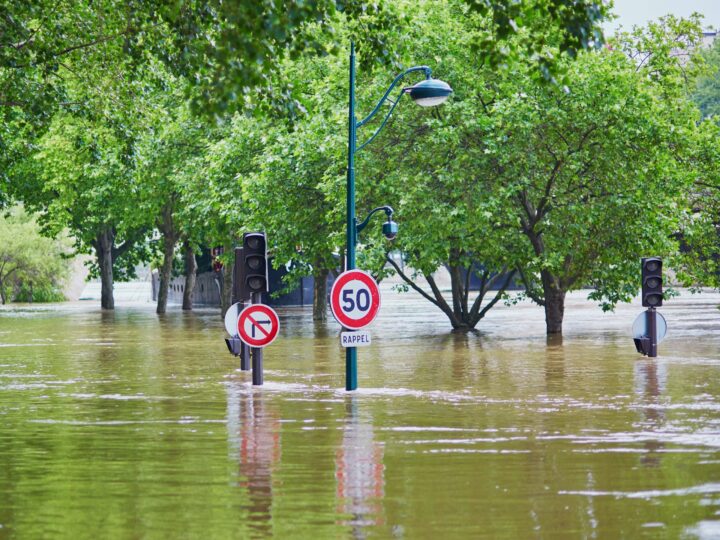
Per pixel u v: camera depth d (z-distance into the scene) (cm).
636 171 5731
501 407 2977
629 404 3005
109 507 1683
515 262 6281
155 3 3250
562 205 5825
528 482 1852
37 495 1784
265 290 3662
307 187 6512
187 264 11356
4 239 14975
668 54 6400
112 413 2950
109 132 5356
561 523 1538
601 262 6147
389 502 1698
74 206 10556
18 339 6550
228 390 3531
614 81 5672
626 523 1532
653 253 6069
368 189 5903
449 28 5903
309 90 6619
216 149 7062
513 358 4653
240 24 2219
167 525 1554
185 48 3039
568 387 3475
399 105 5928
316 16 2355
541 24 2459
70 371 4306
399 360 4628
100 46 4497
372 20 3338
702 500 1688
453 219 5766
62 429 2623
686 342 5456
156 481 1903
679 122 6172
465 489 1795
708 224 6562
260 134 6900
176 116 8112
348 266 3438
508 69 2467
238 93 2269
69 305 13950
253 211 6650
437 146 5788
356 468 2014
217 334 6862
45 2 4244
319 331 6831
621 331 6569
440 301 6950
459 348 5306
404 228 5950
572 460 2078
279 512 1633
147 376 4056
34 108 4434
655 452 2169
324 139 5978
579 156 5712
